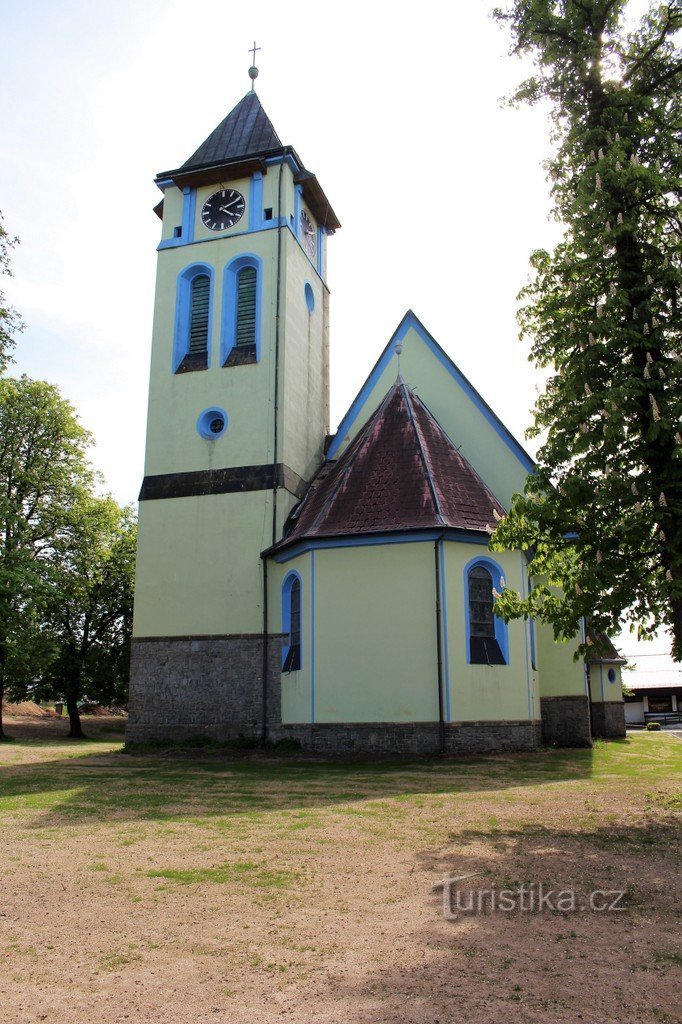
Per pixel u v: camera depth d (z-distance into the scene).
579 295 12.59
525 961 5.74
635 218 12.59
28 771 18.09
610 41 13.41
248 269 28.09
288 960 5.77
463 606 20.70
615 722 35.72
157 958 5.84
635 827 10.34
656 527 11.24
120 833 10.37
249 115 30.14
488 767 17.34
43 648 36.44
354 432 27.81
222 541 25.56
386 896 7.36
